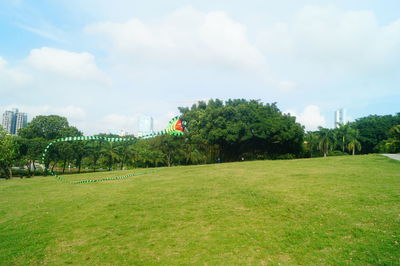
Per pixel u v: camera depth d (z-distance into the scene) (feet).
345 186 36.96
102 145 146.92
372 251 18.35
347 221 23.82
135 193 42.16
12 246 22.91
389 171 49.21
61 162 147.54
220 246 20.86
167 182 51.62
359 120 207.72
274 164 74.33
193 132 126.93
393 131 120.57
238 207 30.60
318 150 188.65
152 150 159.02
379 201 28.86
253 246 20.54
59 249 22.02
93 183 58.80
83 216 30.91
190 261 18.80
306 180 43.60
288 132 120.37
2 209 36.81
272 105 151.74
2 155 115.03
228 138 114.83
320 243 20.18
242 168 68.90
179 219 27.78
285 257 18.62
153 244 22.03
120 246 22.03
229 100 143.95
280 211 28.02
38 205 37.86
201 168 75.56
